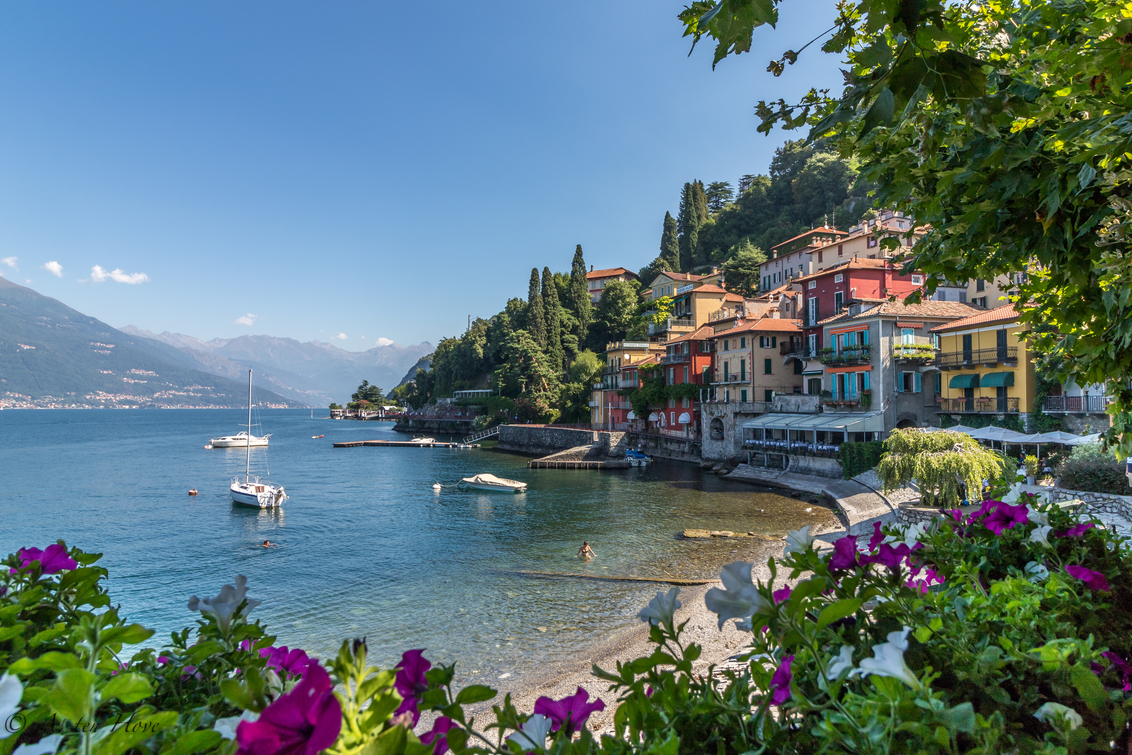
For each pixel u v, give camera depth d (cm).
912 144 338
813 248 6431
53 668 140
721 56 224
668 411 6944
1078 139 309
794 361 5647
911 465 2444
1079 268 351
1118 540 334
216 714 188
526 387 10650
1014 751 145
